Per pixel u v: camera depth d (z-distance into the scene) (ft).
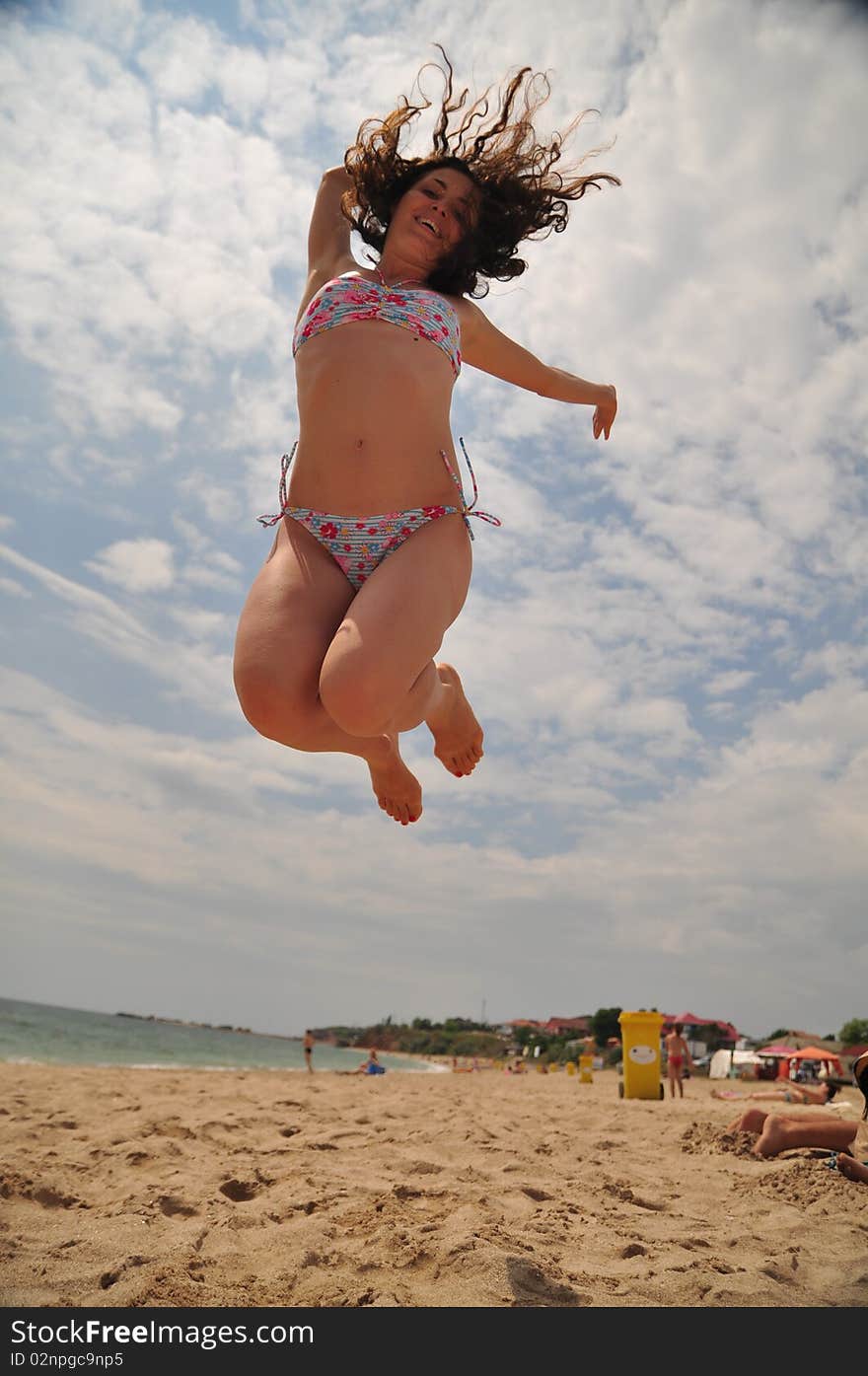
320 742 8.00
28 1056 115.03
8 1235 9.32
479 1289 8.03
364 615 7.33
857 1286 8.72
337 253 9.80
